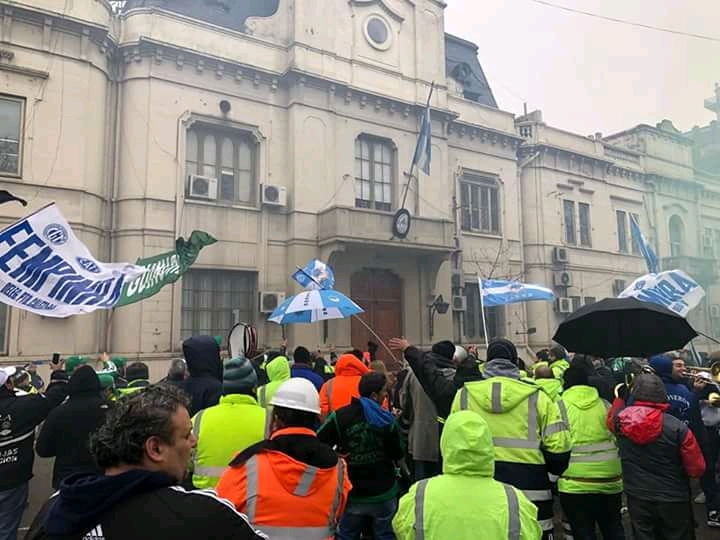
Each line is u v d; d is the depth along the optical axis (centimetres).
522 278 2111
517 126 2286
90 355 1259
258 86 1574
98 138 1335
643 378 420
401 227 1611
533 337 2127
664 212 2719
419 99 1859
